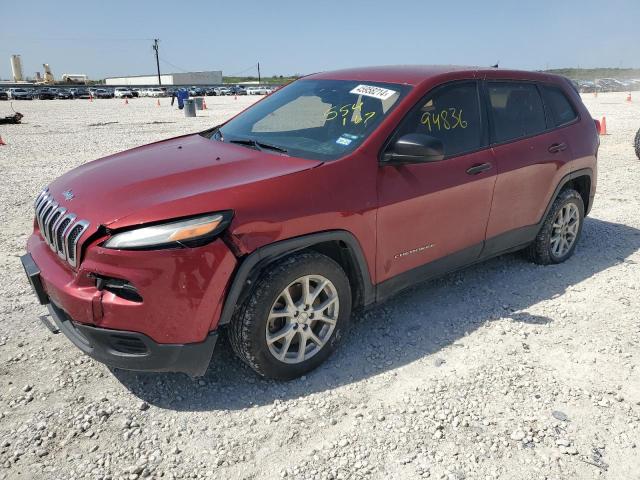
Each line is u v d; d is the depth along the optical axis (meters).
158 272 2.46
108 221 2.52
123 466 2.42
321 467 2.43
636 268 4.80
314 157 3.17
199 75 110.69
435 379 3.09
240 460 2.47
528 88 4.34
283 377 3.00
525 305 4.05
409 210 3.29
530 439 2.62
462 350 3.41
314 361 3.10
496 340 3.53
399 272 3.41
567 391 3.00
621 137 13.51
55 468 2.39
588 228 5.96
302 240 2.80
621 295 4.24
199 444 2.56
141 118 22.91
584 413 2.82
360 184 3.05
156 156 3.43
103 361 2.65
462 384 3.05
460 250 3.79
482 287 4.34
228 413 2.78
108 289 2.54
